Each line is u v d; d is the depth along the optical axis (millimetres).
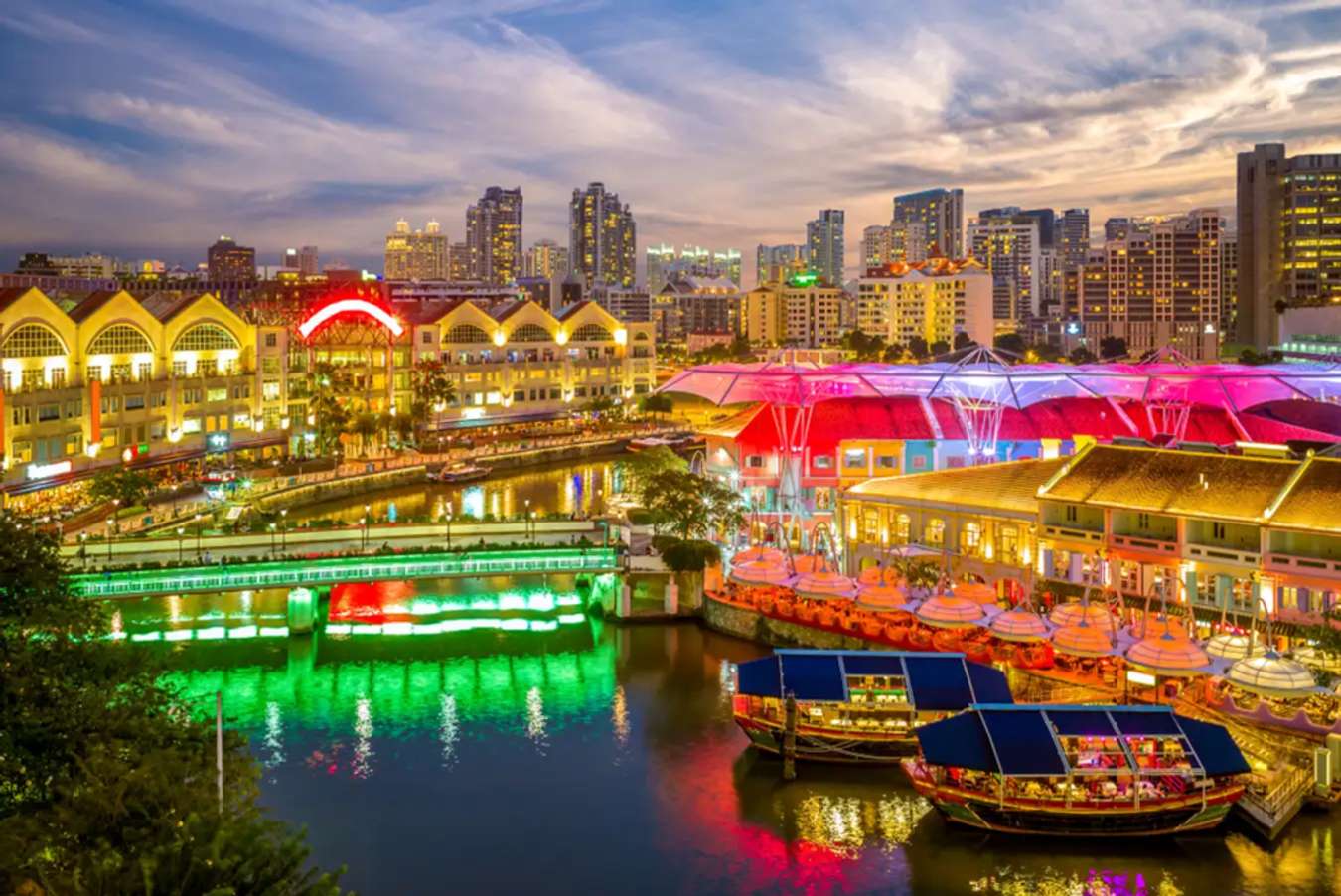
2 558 63219
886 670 85000
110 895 40250
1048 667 94875
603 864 71438
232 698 99125
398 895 67688
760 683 84250
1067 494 105125
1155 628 89562
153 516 156750
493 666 108000
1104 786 72938
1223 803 72750
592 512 174375
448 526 126500
